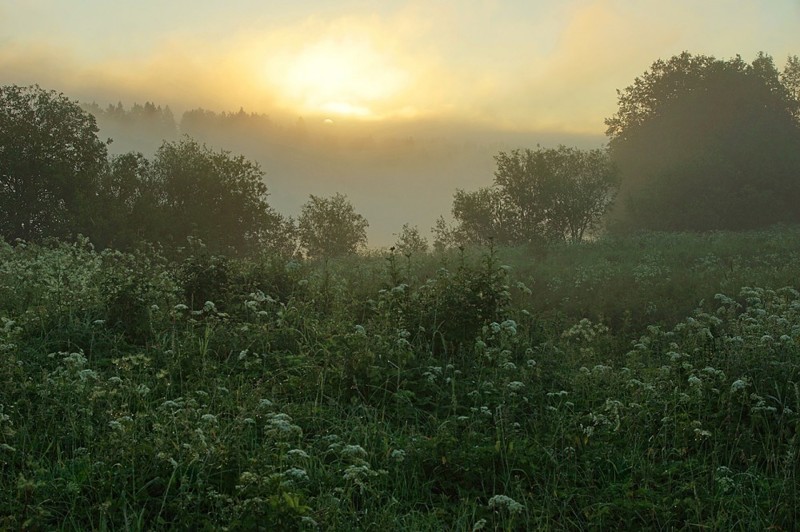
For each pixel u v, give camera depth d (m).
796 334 7.62
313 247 32.44
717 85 50.09
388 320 8.70
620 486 5.51
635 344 9.19
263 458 5.10
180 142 30.31
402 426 6.59
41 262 11.26
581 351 8.94
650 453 5.98
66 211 25.94
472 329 8.46
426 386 7.26
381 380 7.30
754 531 5.03
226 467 5.25
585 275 16.88
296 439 5.92
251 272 11.11
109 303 8.95
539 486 5.48
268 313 9.35
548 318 11.24
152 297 9.10
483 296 8.85
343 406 6.86
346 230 32.91
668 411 6.65
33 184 26.16
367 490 5.25
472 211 34.81
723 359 7.55
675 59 52.88
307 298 10.67
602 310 13.09
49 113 26.64
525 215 35.31
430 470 5.73
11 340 7.44
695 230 42.41
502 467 5.75
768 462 5.85
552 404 7.15
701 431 5.97
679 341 9.80
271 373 7.42
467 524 4.95
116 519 4.61
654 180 45.50
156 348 7.90
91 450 5.42
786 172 47.12
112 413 5.80
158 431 5.38
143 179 29.08
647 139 52.69
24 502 4.56
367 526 4.67
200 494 4.80
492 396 7.02
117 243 25.58
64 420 5.91
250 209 30.25
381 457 5.88
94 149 27.48
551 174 34.59
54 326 8.52
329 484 5.17
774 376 7.06
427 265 18.81
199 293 10.07
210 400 6.52
